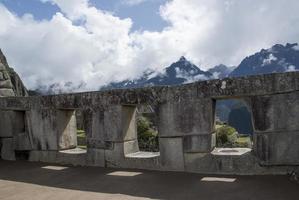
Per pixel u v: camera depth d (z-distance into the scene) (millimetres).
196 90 8586
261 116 7922
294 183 7195
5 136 11789
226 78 8250
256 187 7168
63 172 9625
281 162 7762
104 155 9867
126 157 9531
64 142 10930
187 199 6859
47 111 10906
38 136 11094
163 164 8984
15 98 11516
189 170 8664
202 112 8523
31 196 7551
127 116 9844
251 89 7980
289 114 7688
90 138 10125
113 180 8477
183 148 8727
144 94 9250
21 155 11453
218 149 9117
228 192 7051
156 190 7523
